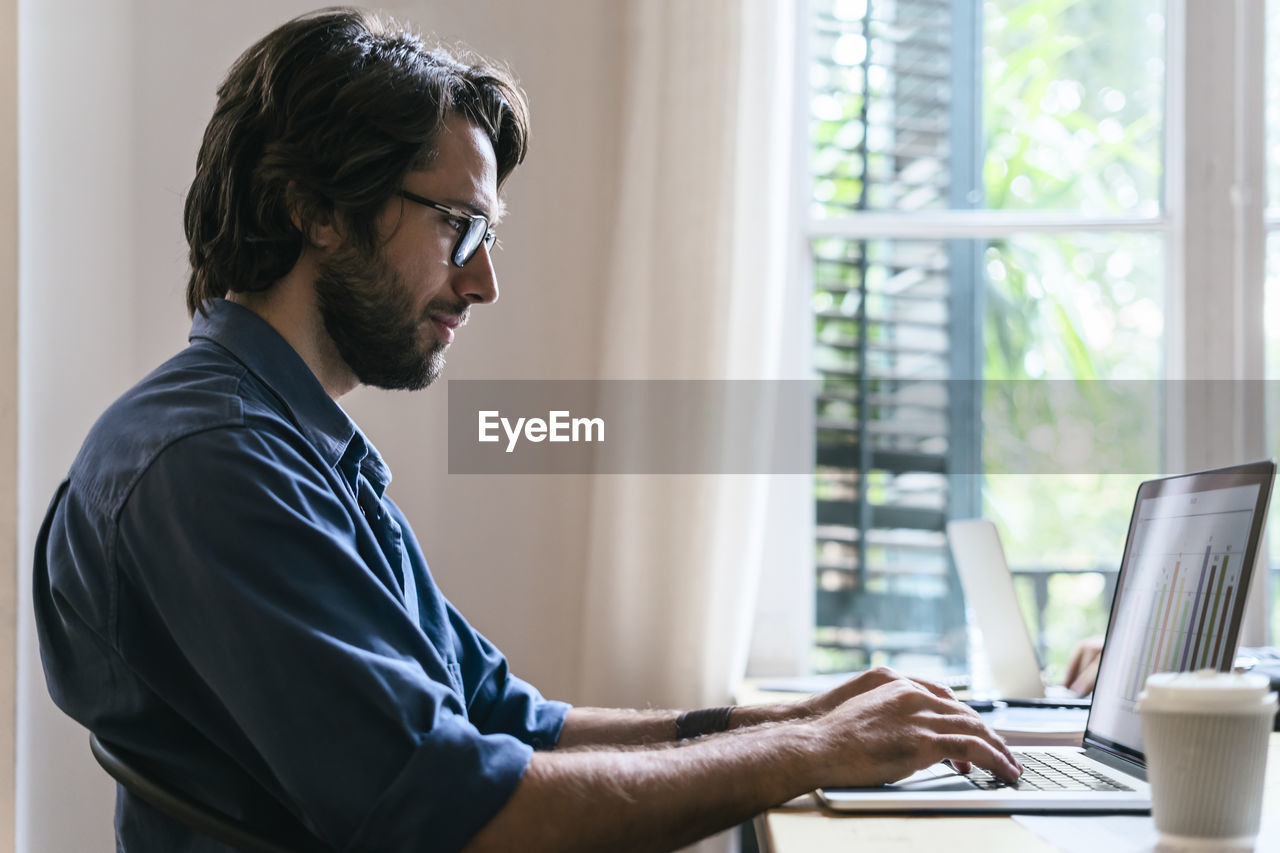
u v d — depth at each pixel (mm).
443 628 1310
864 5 2625
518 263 2369
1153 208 2578
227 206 1157
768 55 2275
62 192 2031
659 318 2248
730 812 943
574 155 2381
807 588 2561
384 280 1171
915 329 2602
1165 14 2580
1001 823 918
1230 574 993
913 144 2617
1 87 1928
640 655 2209
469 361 2355
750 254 2268
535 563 2348
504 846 880
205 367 1074
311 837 976
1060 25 2604
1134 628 1165
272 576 911
